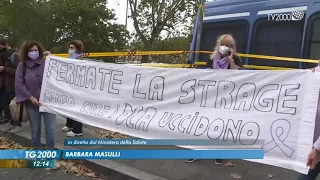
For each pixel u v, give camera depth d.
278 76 3.35
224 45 4.73
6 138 6.35
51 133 5.01
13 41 35.00
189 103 4.00
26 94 4.81
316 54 5.98
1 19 36.41
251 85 3.56
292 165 3.12
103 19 38.41
